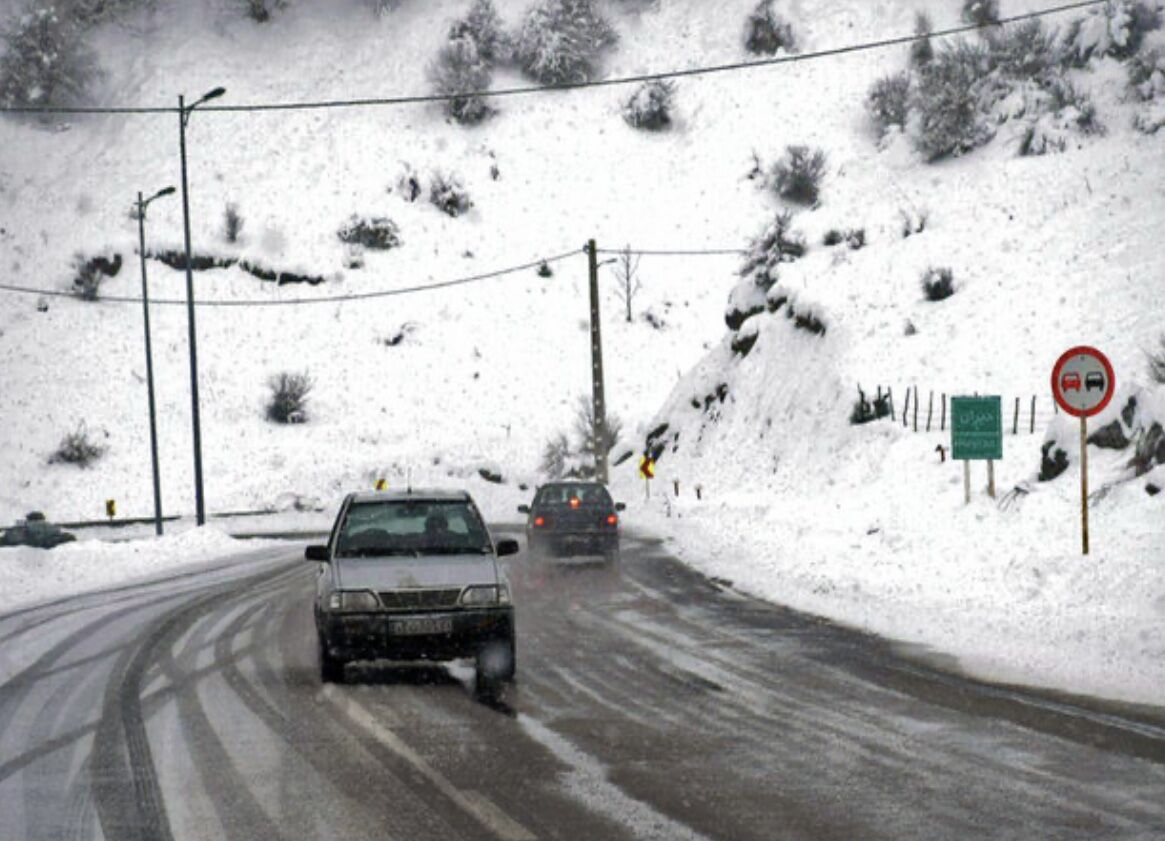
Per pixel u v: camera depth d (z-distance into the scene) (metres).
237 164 146.50
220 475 102.50
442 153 150.88
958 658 20.92
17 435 105.44
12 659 23.02
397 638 18.95
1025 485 44.38
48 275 126.69
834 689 18.44
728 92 160.50
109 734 15.88
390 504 21.53
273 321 125.38
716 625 26.27
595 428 76.81
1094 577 27.84
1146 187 83.69
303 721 16.64
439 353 123.62
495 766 13.86
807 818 11.55
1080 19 125.56
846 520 51.25
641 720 16.45
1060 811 11.66
